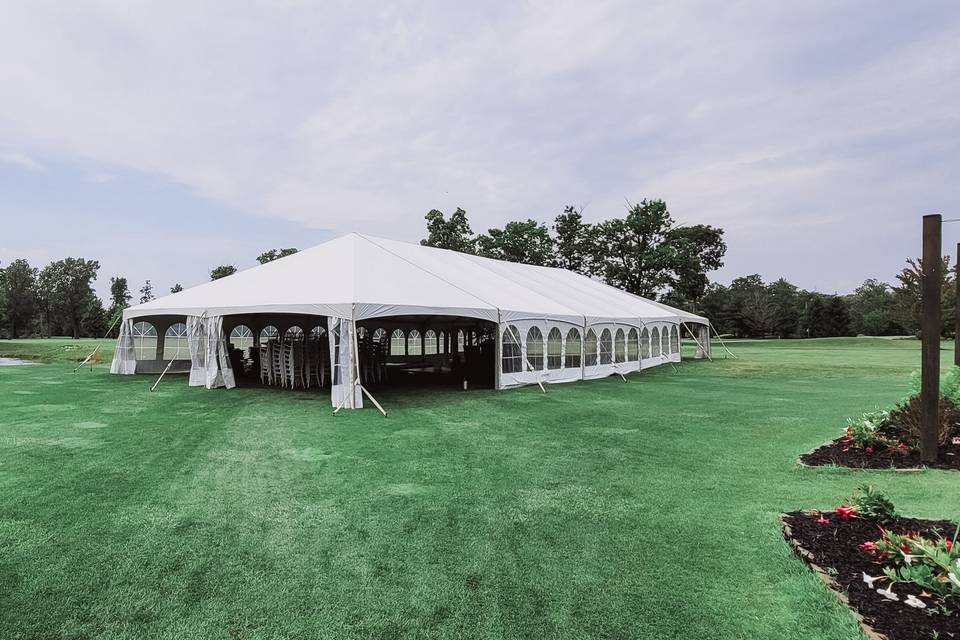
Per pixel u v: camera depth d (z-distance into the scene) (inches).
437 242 1814.7
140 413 323.3
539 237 1881.2
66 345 1067.3
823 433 275.7
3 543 131.6
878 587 105.7
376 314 367.6
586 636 92.6
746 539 135.0
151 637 92.1
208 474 194.5
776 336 2290.8
